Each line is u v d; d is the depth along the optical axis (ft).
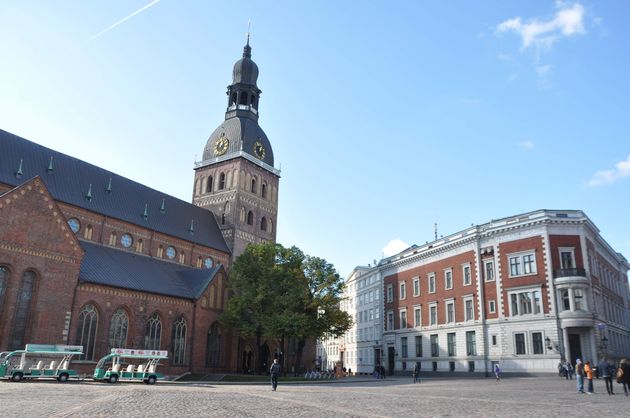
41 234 156.35
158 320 191.52
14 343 146.51
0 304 145.28
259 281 208.74
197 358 201.16
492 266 212.84
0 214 147.33
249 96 292.40
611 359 199.52
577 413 60.54
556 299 189.78
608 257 238.68
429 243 252.83
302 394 99.76
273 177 299.17
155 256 224.94
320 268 218.18
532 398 86.63
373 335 320.29
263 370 240.12
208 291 211.41
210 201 278.67
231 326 213.25
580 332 188.65
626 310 262.26
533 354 191.11
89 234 200.75
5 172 178.19
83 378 138.82
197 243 245.04
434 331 240.12
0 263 145.48
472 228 224.12
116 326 177.17
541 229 197.67
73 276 163.73
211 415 55.16
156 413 55.93
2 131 187.52
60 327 157.48
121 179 230.07
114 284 176.86
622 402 77.51
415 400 83.25
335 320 213.25
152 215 232.12
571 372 171.32
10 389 88.69
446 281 236.43
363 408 67.72
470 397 89.92
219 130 288.51
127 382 135.23
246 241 270.87
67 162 207.10
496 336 205.26
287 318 192.65
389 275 285.84
